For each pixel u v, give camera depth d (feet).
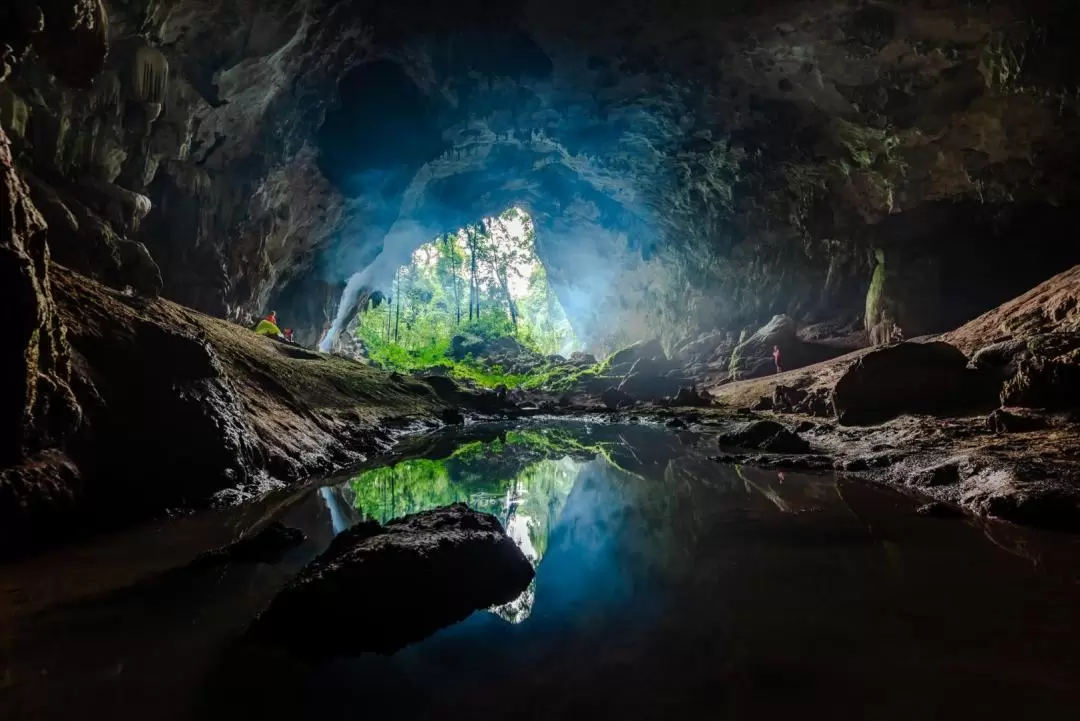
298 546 14.79
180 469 18.78
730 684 8.13
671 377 85.35
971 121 54.34
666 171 87.61
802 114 64.80
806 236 78.95
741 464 28.25
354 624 9.78
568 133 81.56
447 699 7.86
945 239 64.95
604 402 76.95
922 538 15.12
